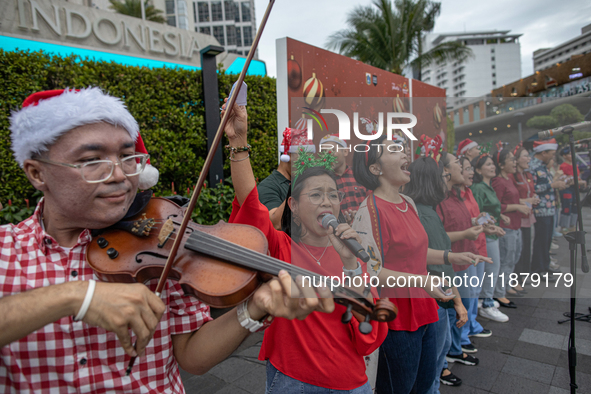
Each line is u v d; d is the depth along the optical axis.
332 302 0.82
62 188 0.80
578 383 2.36
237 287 0.82
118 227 0.95
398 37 14.26
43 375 0.83
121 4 18.17
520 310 3.41
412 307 1.38
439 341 1.69
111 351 0.88
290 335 1.21
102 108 0.80
